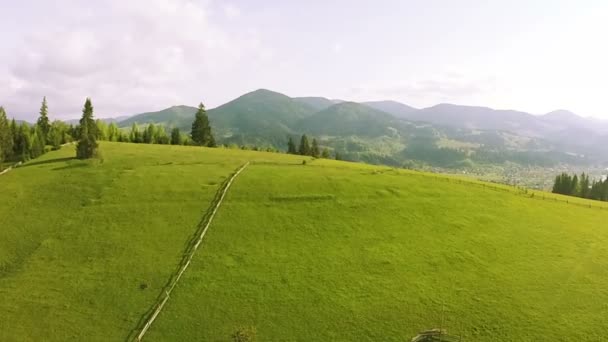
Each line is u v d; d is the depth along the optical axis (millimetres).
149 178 77875
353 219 65688
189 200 68812
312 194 73312
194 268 51188
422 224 65375
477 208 73750
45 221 60906
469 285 49188
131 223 60938
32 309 43281
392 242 59281
